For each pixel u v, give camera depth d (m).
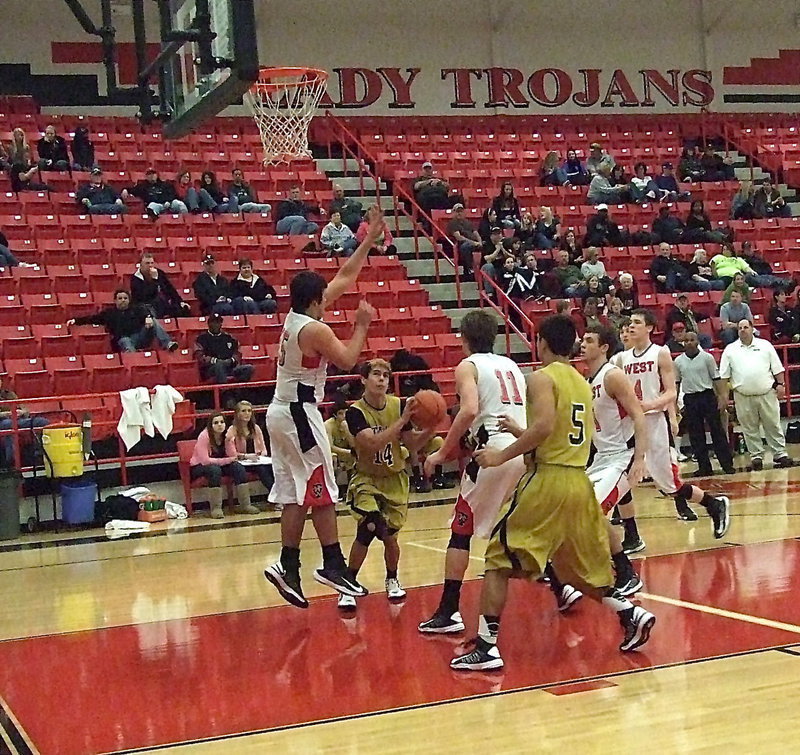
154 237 16.09
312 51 22.64
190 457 11.98
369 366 6.49
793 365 15.61
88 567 8.63
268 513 11.82
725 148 24.02
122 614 6.62
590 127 23.47
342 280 6.04
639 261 18.05
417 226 17.73
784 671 4.60
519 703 4.36
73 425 11.28
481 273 16.44
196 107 7.78
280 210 17.12
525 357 15.87
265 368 13.53
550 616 6.00
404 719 4.23
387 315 15.30
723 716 4.05
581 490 4.94
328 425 7.59
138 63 9.59
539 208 18.64
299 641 5.67
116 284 14.66
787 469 13.23
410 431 6.20
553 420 4.77
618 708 4.22
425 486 12.73
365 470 6.53
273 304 14.67
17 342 12.95
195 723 4.34
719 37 25.48
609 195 19.80
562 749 3.79
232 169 18.97
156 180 16.95
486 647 4.90
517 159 21.12
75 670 5.29
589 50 24.62
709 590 6.36
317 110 22.11
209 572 8.09
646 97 24.97
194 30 7.29
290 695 4.66
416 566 7.82
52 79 20.73
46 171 17.08
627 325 8.23
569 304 13.84
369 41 23.05
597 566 5.02
